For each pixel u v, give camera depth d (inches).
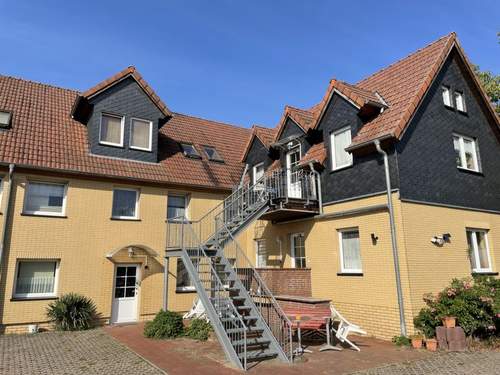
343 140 504.4
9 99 578.2
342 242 489.7
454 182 479.5
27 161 488.1
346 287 465.1
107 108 575.5
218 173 673.6
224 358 332.8
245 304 386.3
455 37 519.2
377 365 311.4
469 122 530.0
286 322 366.6
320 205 513.7
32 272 490.6
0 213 470.6
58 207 520.4
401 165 425.7
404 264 400.8
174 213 624.4
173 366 309.9
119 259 546.0
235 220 511.8
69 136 566.6
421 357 334.6
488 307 380.8
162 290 574.2
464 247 461.1
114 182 555.8
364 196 456.4
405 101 456.4
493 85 815.1
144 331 438.3
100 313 517.3
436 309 383.2
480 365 307.4
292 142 597.9
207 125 807.7
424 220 429.7
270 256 607.2
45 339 423.5
